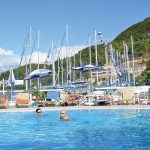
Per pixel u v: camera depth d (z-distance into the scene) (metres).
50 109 26.06
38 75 37.22
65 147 10.80
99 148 10.50
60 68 63.84
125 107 26.08
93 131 14.78
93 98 32.38
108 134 13.66
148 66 112.69
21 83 35.81
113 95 36.09
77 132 14.56
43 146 11.05
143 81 80.56
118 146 10.76
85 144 11.31
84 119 19.78
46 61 54.41
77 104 31.20
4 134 14.30
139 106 26.72
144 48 136.62
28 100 29.62
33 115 22.53
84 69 43.44
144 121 18.25
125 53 82.50
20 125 17.70
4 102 28.08
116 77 64.44
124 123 17.59
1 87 54.12
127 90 30.16
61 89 35.84
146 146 10.68
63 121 18.98
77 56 67.25
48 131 15.13
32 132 14.88
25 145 11.29
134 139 12.15
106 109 25.31
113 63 63.12
